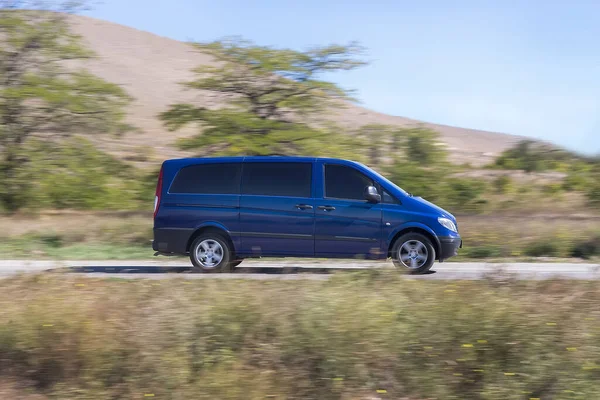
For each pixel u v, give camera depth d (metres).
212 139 21.00
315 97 21.81
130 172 25.16
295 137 20.84
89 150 23.95
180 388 5.74
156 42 116.69
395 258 11.19
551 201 25.48
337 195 11.30
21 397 5.92
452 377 5.91
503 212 23.78
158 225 11.67
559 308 6.93
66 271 9.65
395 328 6.31
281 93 21.72
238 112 21.48
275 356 6.18
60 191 22.94
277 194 11.38
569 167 28.09
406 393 5.86
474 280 8.62
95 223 18.92
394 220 11.12
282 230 11.29
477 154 58.25
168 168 11.79
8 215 21.77
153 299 7.32
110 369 6.05
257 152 20.72
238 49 21.59
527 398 5.64
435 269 12.27
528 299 7.26
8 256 14.68
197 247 11.52
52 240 16.95
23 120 22.81
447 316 6.46
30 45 22.84
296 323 6.43
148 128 51.78
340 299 6.70
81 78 23.44
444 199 24.36
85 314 6.64
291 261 13.72
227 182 11.54
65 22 23.34
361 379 5.95
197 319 6.56
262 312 6.60
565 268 12.40
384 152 25.00
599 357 6.02
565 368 5.86
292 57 21.64
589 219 20.95
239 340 6.39
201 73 21.92
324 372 5.99
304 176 11.39
